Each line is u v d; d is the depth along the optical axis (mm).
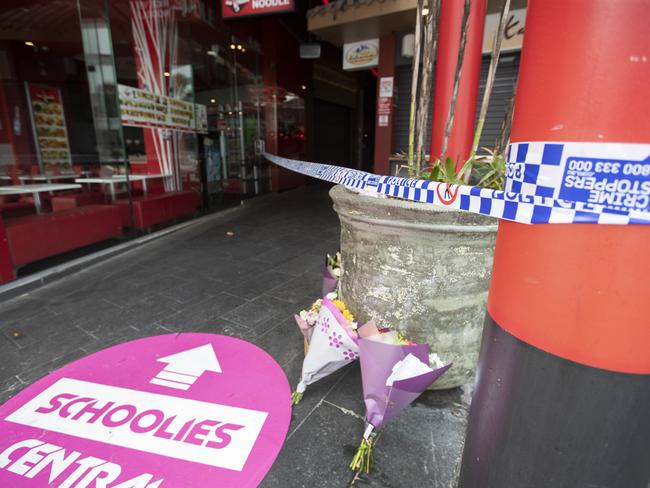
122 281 3607
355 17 5820
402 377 1374
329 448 1576
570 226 673
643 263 621
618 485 746
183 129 6762
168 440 1550
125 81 6305
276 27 8891
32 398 1813
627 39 574
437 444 1598
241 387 1904
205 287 3438
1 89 7090
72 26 6895
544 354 745
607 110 605
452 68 2021
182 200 6379
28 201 4961
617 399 691
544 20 662
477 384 963
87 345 2422
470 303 1637
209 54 7500
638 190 601
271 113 9336
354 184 1643
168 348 2299
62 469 1405
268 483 1402
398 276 1596
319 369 1701
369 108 15078
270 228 5949
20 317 2834
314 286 3459
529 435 802
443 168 1789
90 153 7770
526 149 731
